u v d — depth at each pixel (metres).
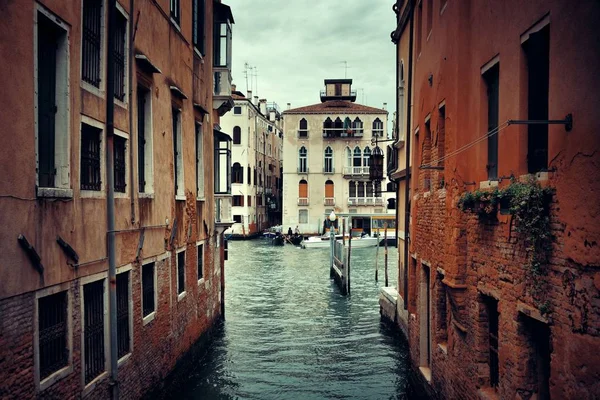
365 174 49.84
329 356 12.80
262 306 19.02
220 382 10.98
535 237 4.44
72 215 6.08
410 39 11.74
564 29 4.08
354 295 21.30
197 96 12.32
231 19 15.05
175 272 10.30
